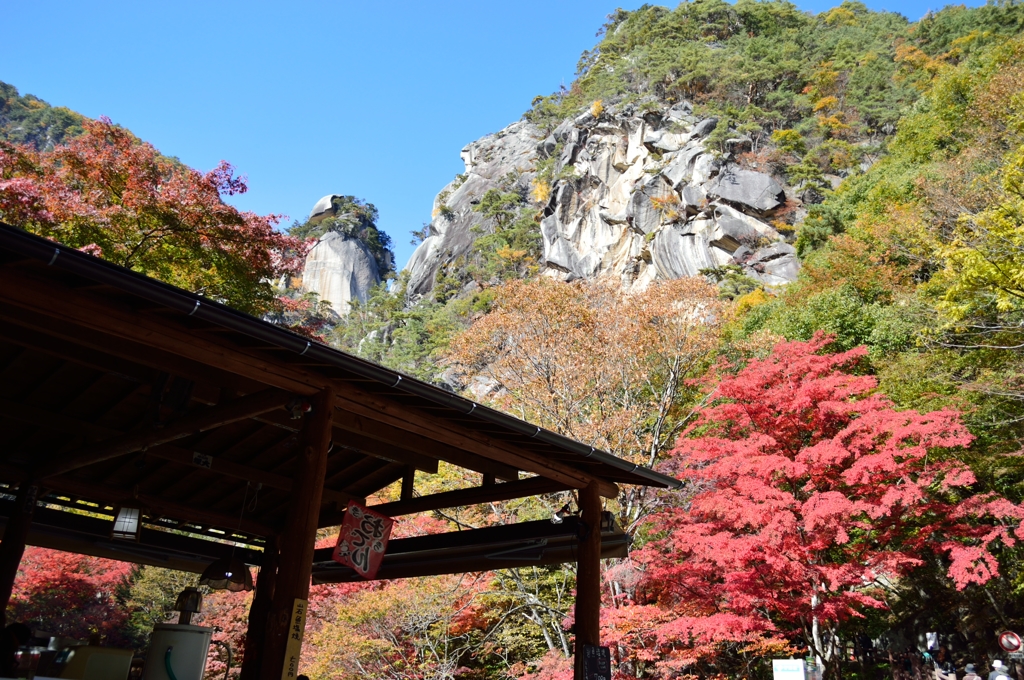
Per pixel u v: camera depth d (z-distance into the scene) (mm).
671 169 48875
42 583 14078
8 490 6359
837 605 9594
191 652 4418
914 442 11406
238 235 12094
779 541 9773
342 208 88688
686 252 42969
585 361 14047
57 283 3186
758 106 56906
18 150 11562
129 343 4023
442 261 67188
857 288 21391
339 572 7508
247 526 7164
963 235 12219
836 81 56594
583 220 55094
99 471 6570
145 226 11547
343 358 3738
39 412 5395
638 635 10281
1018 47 24625
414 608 11266
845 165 46500
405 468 6332
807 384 11219
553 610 11273
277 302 14273
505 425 4488
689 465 12344
